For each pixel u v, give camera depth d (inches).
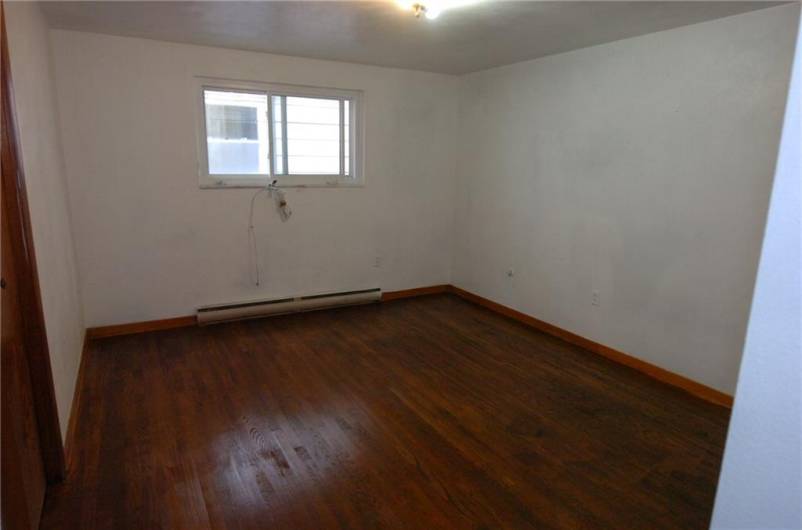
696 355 121.5
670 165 123.2
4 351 61.1
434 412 110.8
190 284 160.6
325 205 179.3
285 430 102.2
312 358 138.9
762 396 26.5
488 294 190.5
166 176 151.3
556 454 95.9
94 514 77.3
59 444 83.0
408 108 188.1
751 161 107.4
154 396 115.1
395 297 201.5
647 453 96.7
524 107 165.6
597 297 145.9
